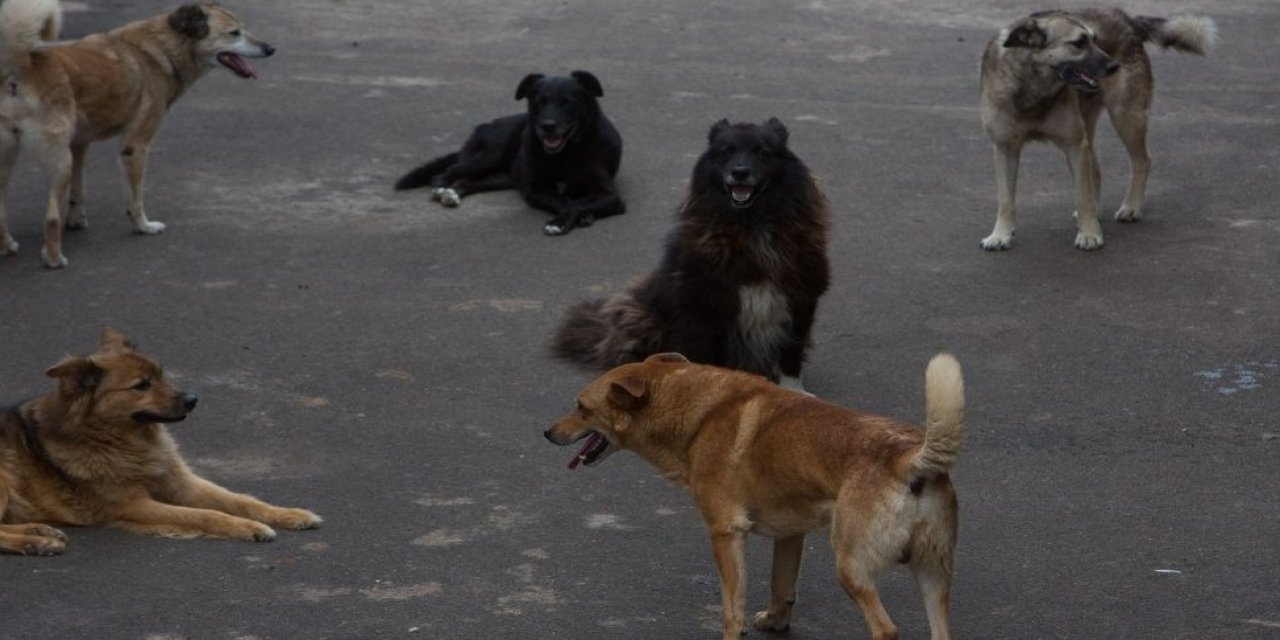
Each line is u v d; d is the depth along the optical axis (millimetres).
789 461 6840
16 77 12594
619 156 15273
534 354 11273
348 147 16719
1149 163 13938
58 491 8516
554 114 14422
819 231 10461
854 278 12844
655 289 10688
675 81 19219
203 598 7672
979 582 7855
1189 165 15758
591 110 14773
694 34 21672
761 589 7883
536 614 7520
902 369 10977
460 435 9859
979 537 8383
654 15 22875
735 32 21781
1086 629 7328
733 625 7016
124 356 8539
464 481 9180
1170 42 13875
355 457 9523
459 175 15547
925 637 7316
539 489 9062
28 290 12477
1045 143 13758
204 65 14375
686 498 8984
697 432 7309
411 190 15516
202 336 11570
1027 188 15266
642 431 7480
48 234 12930
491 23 22391
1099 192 14406
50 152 12836
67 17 21281
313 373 10883
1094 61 12680
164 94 14039
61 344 11336
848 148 16500
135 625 7359
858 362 11109
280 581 7887
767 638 7344
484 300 12430
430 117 17766
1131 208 14094
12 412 8664
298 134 17141
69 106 12953
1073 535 8391
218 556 8188
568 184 14898
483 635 7301
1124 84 13523
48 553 8141
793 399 7109
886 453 6477
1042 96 12930
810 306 10523
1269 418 10000
